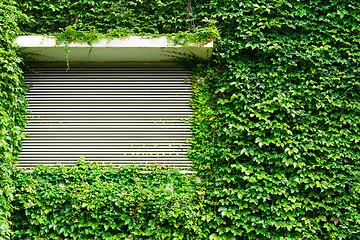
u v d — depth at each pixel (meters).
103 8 5.31
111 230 4.77
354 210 4.67
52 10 5.41
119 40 5.06
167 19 5.39
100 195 4.71
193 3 5.41
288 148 4.77
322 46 5.09
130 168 4.99
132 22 5.30
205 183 4.91
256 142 4.81
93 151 5.19
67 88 5.44
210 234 4.80
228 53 5.13
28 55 5.31
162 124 5.28
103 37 5.04
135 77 5.49
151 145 5.22
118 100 5.39
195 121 5.21
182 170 5.06
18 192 4.80
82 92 5.43
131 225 4.68
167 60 5.49
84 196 4.70
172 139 5.23
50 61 5.54
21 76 5.11
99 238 4.70
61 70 5.52
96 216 4.68
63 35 5.03
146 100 5.39
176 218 4.71
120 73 5.52
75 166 5.02
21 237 4.76
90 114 5.34
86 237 4.71
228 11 5.24
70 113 5.32
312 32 5.13
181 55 5.34
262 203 4.75
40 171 4.95
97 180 4.88
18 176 4.84
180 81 5.47
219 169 4.88
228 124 5.05
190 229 4.68
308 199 4.73
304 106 5.04
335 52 5.08
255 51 5.21
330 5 5.12
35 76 5.49
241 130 4.87
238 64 5.09
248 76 5.06
